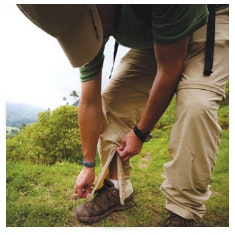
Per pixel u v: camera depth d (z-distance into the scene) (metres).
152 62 1.43
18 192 1.70
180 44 0.99
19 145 2.85
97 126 1.39
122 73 1.45
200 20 0.98
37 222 1.36
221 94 1.08
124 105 1.46
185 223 1.11
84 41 0.96
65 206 1.53
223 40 1.11
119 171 1.32
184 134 1.04
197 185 1.07
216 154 1.09
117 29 1.20
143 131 1.18
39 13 0.87
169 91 1.07
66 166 2.45
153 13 0.97
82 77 1.37
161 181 2.08
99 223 1.37
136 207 1.53
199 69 1.08
